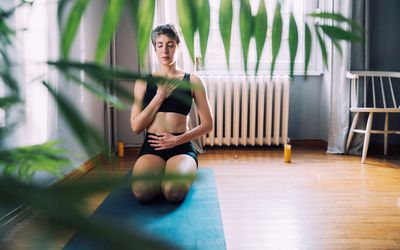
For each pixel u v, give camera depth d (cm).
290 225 169
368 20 327
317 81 373
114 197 177
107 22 32
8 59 34
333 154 332
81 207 17
